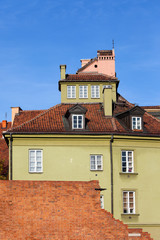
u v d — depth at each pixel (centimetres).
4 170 4416
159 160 4059
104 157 3975
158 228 3897
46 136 3953
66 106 4525
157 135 4062
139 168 4000
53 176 3909
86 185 2702
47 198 2641
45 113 4288
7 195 2605
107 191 3903
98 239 2625
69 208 2647
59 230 2602
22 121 4644
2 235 2534
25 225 2573
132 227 3862
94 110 4419
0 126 6006
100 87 4688
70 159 3953
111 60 5406
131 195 3941
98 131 4003
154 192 3975
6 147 4919
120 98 4778
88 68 5497
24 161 3919
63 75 4716
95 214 2659
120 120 4266
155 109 5056
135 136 4025
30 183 2647
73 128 4053
